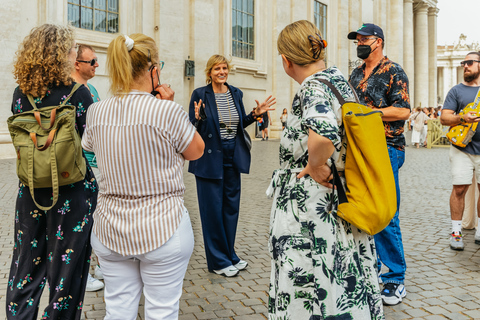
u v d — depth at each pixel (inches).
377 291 89.7
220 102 161.3
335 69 87.4
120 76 78.5
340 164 85.4
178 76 666.2
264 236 207.6
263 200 296.0
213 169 155.8
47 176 92.9
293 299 86.1
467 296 137.3
